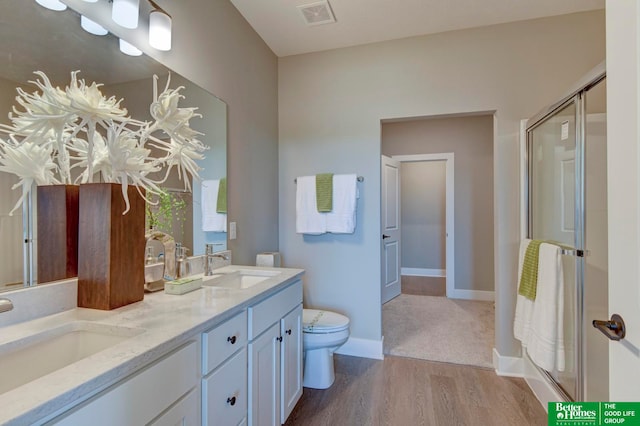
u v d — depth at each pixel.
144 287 1.32
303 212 2.68
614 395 0.77
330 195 2.59
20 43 1.01
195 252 1.76
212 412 1.07
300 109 2.78
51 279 1.07
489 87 2.35
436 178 5.62
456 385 2.17
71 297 1.12
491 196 4.23
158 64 1.51
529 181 2.21
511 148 2.31
